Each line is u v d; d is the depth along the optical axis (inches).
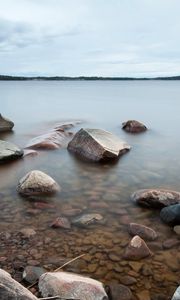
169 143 183.5
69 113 351.6
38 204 88.4
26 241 68.8
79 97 670.5
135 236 67.2
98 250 65.9
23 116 319.9
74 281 50.0
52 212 83.8
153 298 52.2
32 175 96.9
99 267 60.2
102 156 134.0
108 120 293.0
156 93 891.4
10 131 223.9
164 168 129.3
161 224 77.5
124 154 150.7
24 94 783.7
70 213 83.4
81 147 144.2
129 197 95.4
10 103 486.9
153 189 95.4
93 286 49.7
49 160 135.8
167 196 86.3
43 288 50.4
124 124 236.8
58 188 99.0
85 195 96.7
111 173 120.6
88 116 324.5
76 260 62.2
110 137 151.0
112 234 72.6
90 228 75.2
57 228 74.7
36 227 75.1
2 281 42.1
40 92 921.5
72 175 117.1
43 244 67.8
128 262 61.9
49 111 372.5
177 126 252.5
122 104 480.4
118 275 57.9
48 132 195.8
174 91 1055.0
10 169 122.3
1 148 133.9
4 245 67.0
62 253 64.6
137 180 112.9
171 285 55.6
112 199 93.7
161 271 59.3
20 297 40.4
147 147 170.1
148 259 62.9
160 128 241.9
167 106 443.2
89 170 123.7
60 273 54.1
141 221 79.3
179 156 151.4
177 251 65.8
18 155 135.6
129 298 51.8
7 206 87.0
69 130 227.8
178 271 59.4
